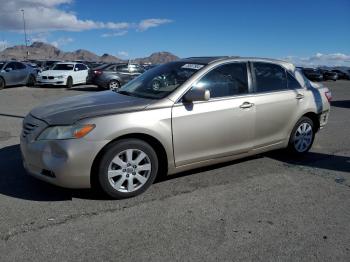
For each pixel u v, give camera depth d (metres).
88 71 21.34
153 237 3.50
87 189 4.56
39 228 3.61
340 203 4.38
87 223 3.74
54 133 4.06
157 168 4.50
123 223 3.76
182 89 4.64
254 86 5.34
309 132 6.15
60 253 3.21
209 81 4.89
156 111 4.38
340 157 6.29
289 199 4.46
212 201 4.34
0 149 6.36
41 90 19.91
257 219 3.92
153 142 4.47
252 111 5.17
